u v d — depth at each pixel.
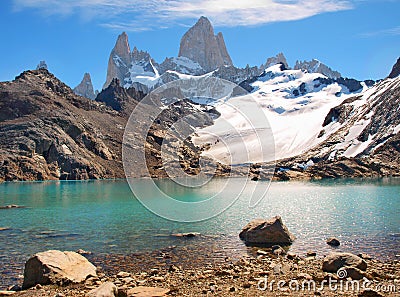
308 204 54.56
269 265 21.56
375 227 34.84
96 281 18.94
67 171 137.38
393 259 23.45
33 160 134.00
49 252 20.11
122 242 29.84
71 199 65.81
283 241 28.84
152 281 18.67
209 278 18.88
